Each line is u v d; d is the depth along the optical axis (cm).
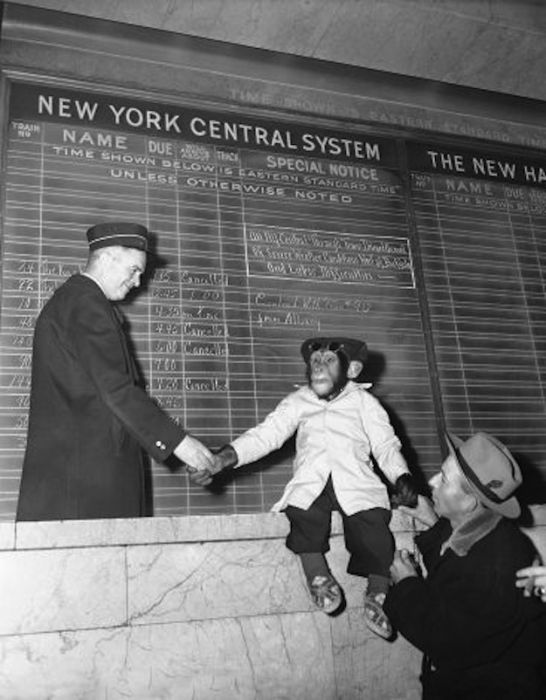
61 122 507
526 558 254
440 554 267
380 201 583
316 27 587
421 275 572
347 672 313
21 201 481
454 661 245
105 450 321
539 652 242
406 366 545
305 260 543
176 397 482
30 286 468
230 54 578
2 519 425
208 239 522
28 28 524
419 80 636
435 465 528
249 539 317
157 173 523
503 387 566
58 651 278
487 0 609
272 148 564
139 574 296
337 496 324
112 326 331
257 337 512
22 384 450
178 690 288
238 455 341
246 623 306
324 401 361
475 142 632
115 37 545
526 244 620
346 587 326
